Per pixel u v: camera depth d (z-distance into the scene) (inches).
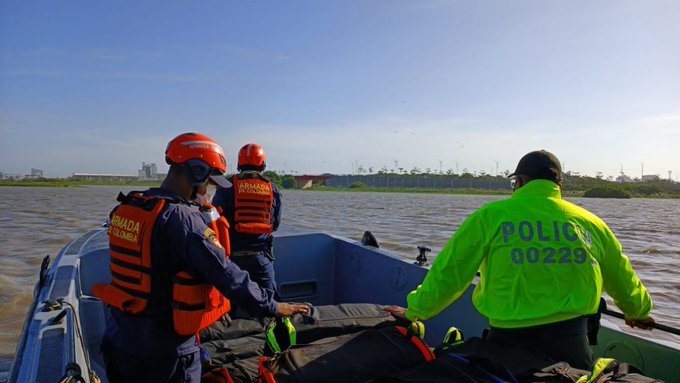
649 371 96.9
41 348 84.1
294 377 82.9
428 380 75.7
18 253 496.1
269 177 162.1
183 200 81.0
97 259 151.6
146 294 75.7
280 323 103.0
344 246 187.8
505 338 83.4
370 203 2020.2
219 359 98.6
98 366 121.4
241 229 147.7
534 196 87.4
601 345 108.0
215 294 81.7
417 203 2118.6
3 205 1416.1
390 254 166.2
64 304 106.0
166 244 75.9
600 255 86.0
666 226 1095.0
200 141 84.0
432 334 140.5
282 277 184.5
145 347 77.1
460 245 87.7
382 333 96.4
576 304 79.6
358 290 177.6
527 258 81.8
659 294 386.0
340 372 84.4
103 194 2714.1
